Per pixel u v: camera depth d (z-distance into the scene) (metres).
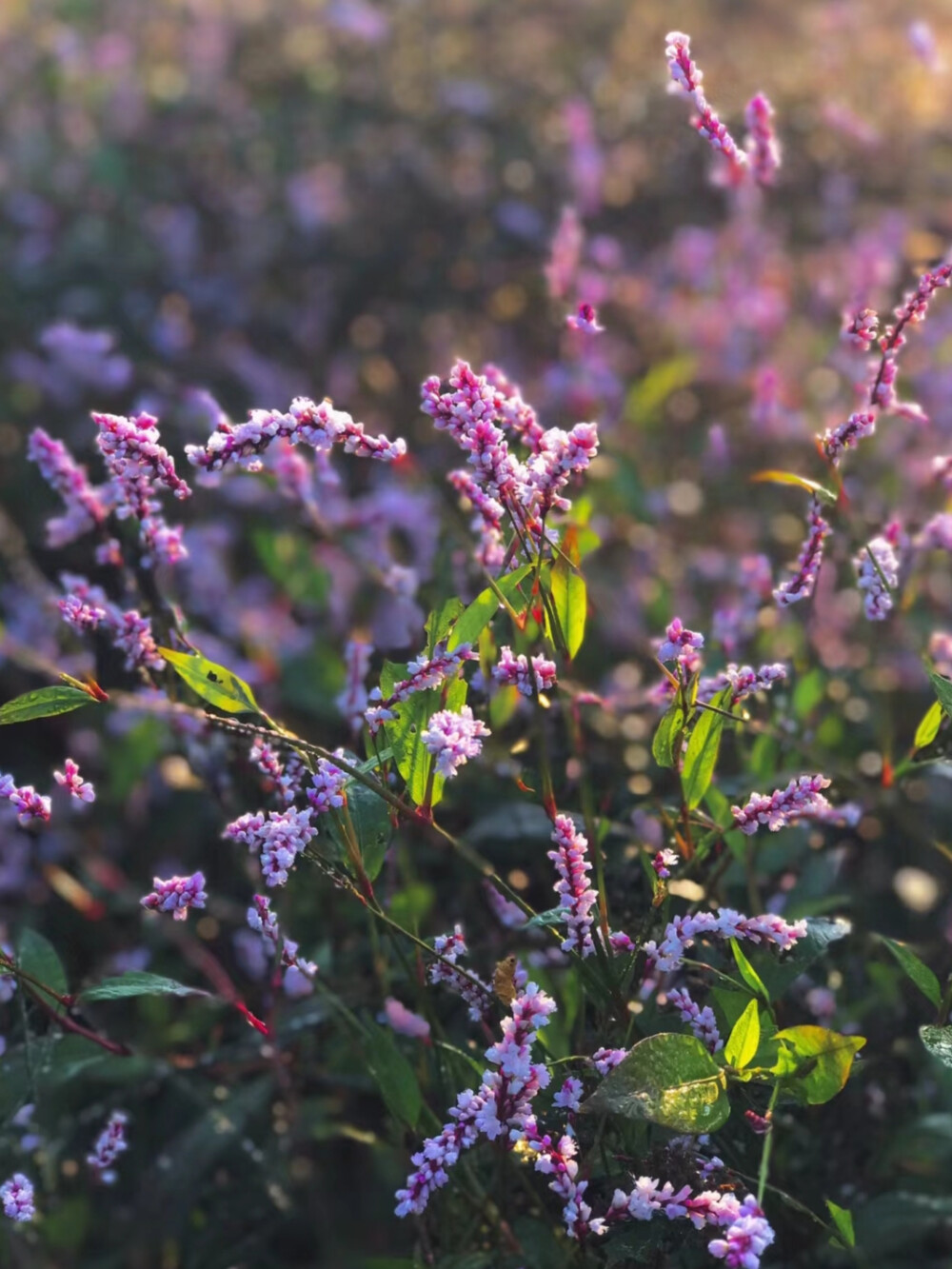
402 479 0.76
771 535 0.83
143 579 0.57
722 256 1.08
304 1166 0.63
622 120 1.33
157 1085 0.63
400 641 0.60
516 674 0.47
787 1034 0.46
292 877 0.60
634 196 1.26
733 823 0.49
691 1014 0.47
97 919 0.68
